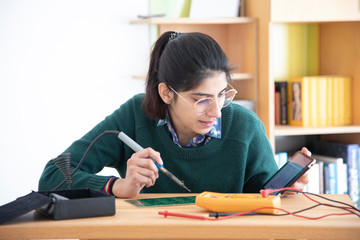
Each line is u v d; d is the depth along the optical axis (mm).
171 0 2738
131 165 1309
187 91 1351
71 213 1088
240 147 1560
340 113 2795
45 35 2697
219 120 1579
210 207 1146
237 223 1038
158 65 1510
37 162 2734
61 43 2715
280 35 2889
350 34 2816
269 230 1024
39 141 2729
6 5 2641
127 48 2797
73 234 1043
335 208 1184
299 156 1399
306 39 2951
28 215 1140
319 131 2639
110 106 2799
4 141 2684
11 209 1109
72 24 2725
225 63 1342
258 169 1597
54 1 2695
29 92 2697
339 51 2883
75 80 2748
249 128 1596
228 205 1122
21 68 2680
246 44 2729
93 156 1597
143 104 1582
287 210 1164
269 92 2588
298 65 2943
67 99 2744
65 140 2760
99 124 1673
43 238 1041
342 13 2600
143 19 2676
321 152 2930
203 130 1399
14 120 2689
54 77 2721
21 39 2670
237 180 1562
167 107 1550
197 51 1332
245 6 2760
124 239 1066
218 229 1030
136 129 1631
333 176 2727
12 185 2713
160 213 1109
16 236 1036
